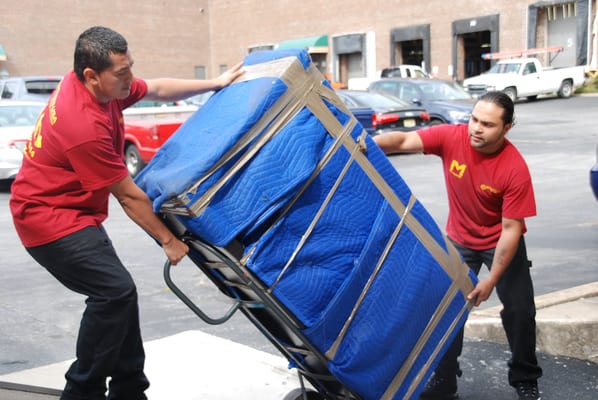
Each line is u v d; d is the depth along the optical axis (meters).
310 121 2.55
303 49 2.65
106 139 2.67
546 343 4.55
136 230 8.76
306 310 2.59
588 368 4.29
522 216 3.38
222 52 46.06
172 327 5.25
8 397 3.54
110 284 2.80
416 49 38.97
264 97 2.47
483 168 3.48
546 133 18.09
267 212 2.46
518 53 31.64
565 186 10.75
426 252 2.88
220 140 2.44
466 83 28.70
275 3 42.56
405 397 2.91
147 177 2.67
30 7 39.06
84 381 2.89
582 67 30.05
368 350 2.74
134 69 43.31
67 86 2.71
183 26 45.12
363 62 38.88
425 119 15.42
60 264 2.81
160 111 13.77
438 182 11.52
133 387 3.10
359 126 2.71
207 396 3.78
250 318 3.03
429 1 35.75
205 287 6.28
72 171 2.76
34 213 2.78
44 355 4.76
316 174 2.57
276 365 4.17
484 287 3.21
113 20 42.06
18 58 38.94
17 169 11.96
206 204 2.43
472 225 3.67
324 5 40.34
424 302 2.90
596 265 6.46
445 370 3.63
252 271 2.50
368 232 2.69
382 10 37.72
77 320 5.48
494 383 4.10
